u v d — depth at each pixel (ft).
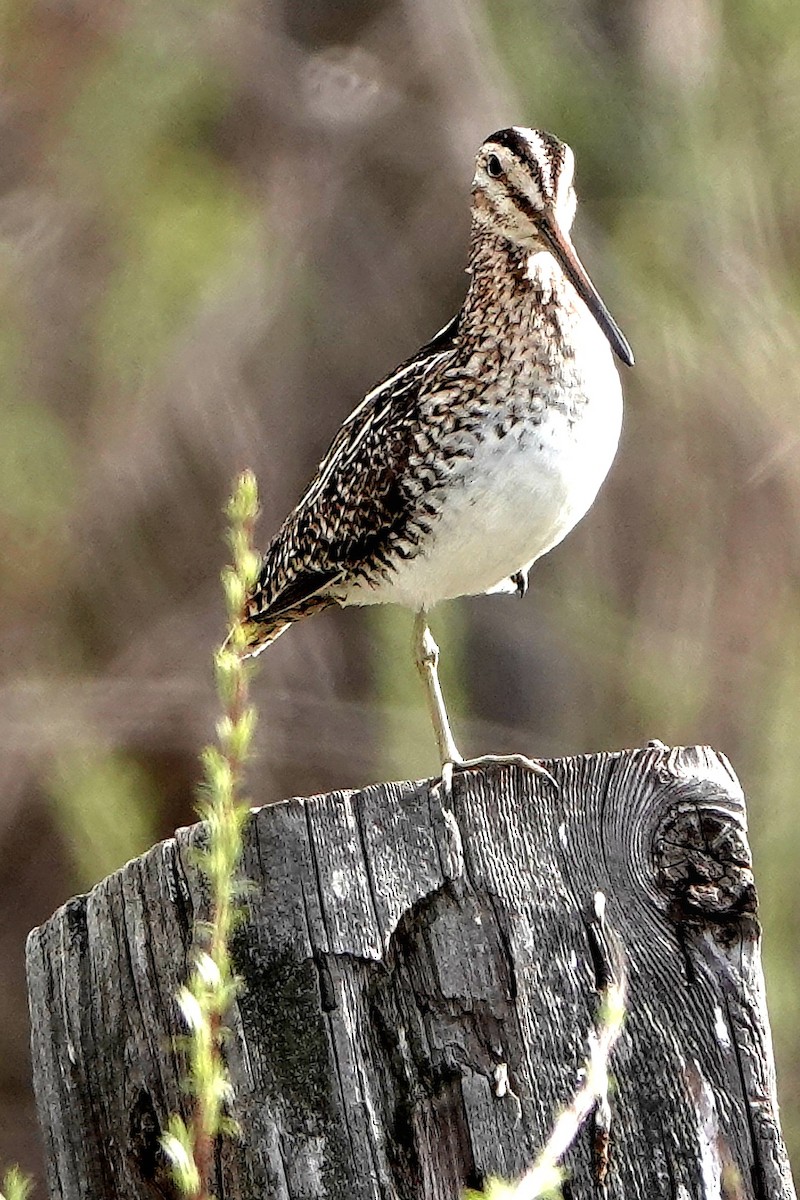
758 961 17.85
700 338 43.04
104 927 19.25
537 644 41.75
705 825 18.04
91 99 44.32
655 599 43.11
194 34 44.60
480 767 21.35
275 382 44.65
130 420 44.11
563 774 18.38
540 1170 15.19
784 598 43.11
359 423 27.17
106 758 40.45
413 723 38.22
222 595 44.11
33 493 42.91
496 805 18.30
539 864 18.13
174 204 44.24
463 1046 17.80
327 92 44.75
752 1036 17.66
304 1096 17.85
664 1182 17.39
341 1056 17.87
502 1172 17.48
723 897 17.90
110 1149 19.08
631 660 42.19
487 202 26.53
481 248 26.40
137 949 18.93
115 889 19.20
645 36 42.47
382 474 26.22
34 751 42.11
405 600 27.37
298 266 44.75
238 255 44.52
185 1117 18.51
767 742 39.58
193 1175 15.46
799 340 43.60
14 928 42.24
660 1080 17.56
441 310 44.24
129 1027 18.94
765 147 43.65
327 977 18.03
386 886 18.19
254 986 18.08
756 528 43.73
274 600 28.71
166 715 42.80
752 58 43.39
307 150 45.01
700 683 42.11
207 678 43.19
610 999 16.08
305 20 45.24
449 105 44.09
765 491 43.65
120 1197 19.01
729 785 18.20
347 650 44.09
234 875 18.13
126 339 43.68
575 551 42.75
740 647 43.09
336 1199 17.65
